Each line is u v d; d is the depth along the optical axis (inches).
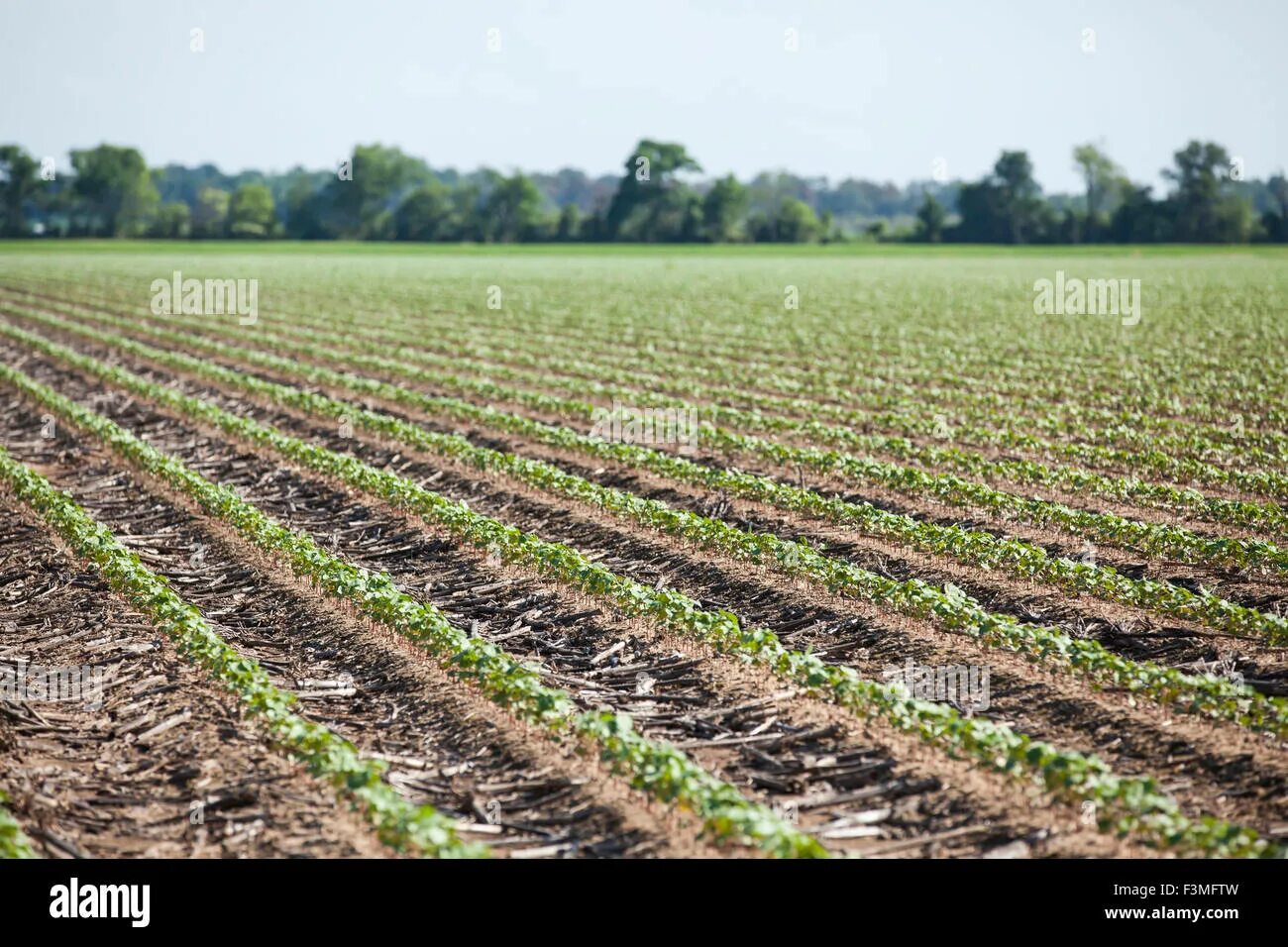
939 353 1300.4
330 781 332.2
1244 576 510.3
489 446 828.6
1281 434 808.3
